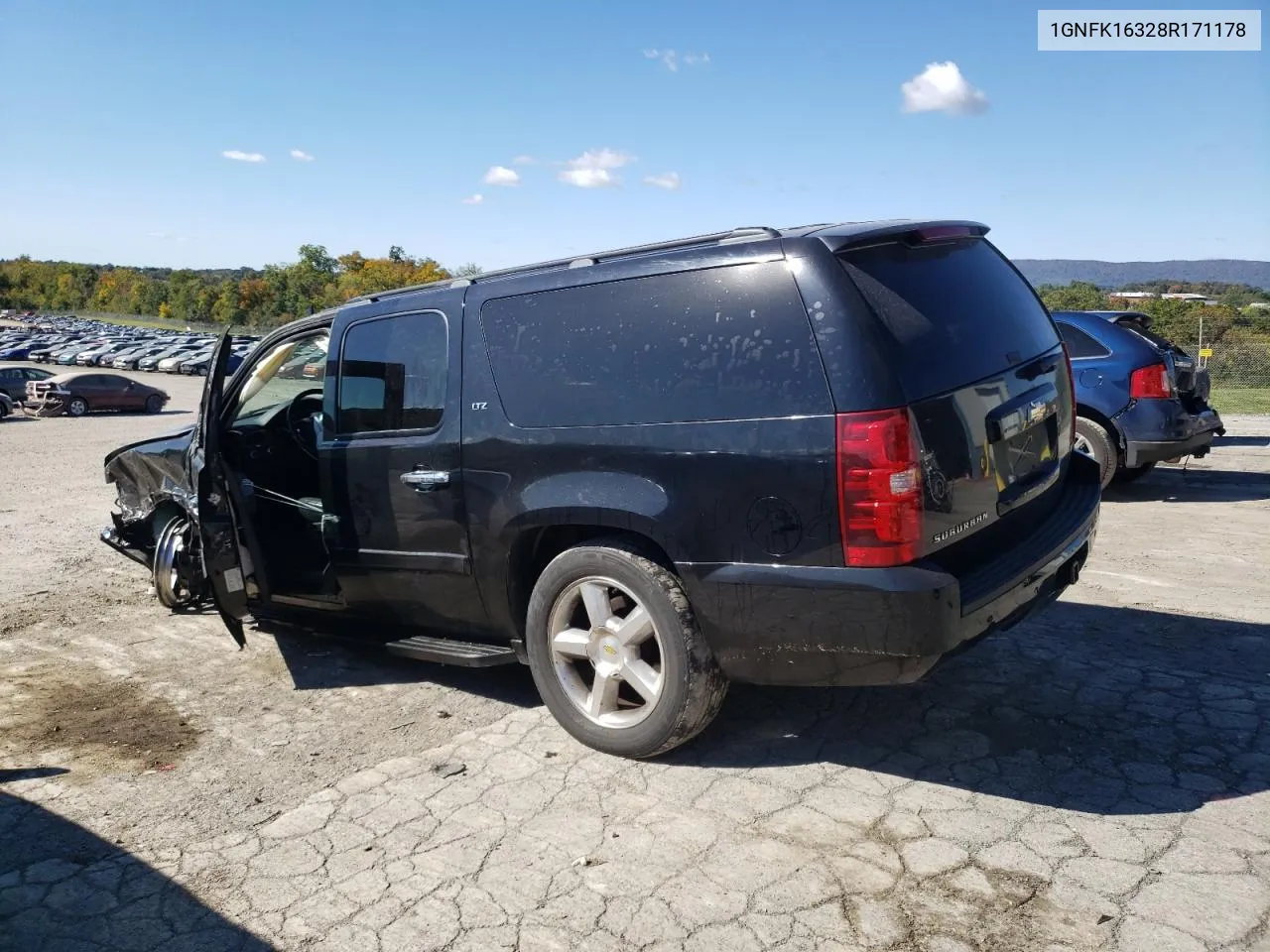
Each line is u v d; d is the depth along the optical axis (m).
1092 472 4.19
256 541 4.65
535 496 3.75
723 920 2.66
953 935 2.55
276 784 3.63
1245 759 3.45
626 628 3.62
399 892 2.88
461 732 4.04
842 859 2.93
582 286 3.77
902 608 3.01
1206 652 4.53
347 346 4.56
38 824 3.37
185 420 28.39
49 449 18.75
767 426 3.20
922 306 3.36
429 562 4.22
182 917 2.80
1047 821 3.09
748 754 3.68
